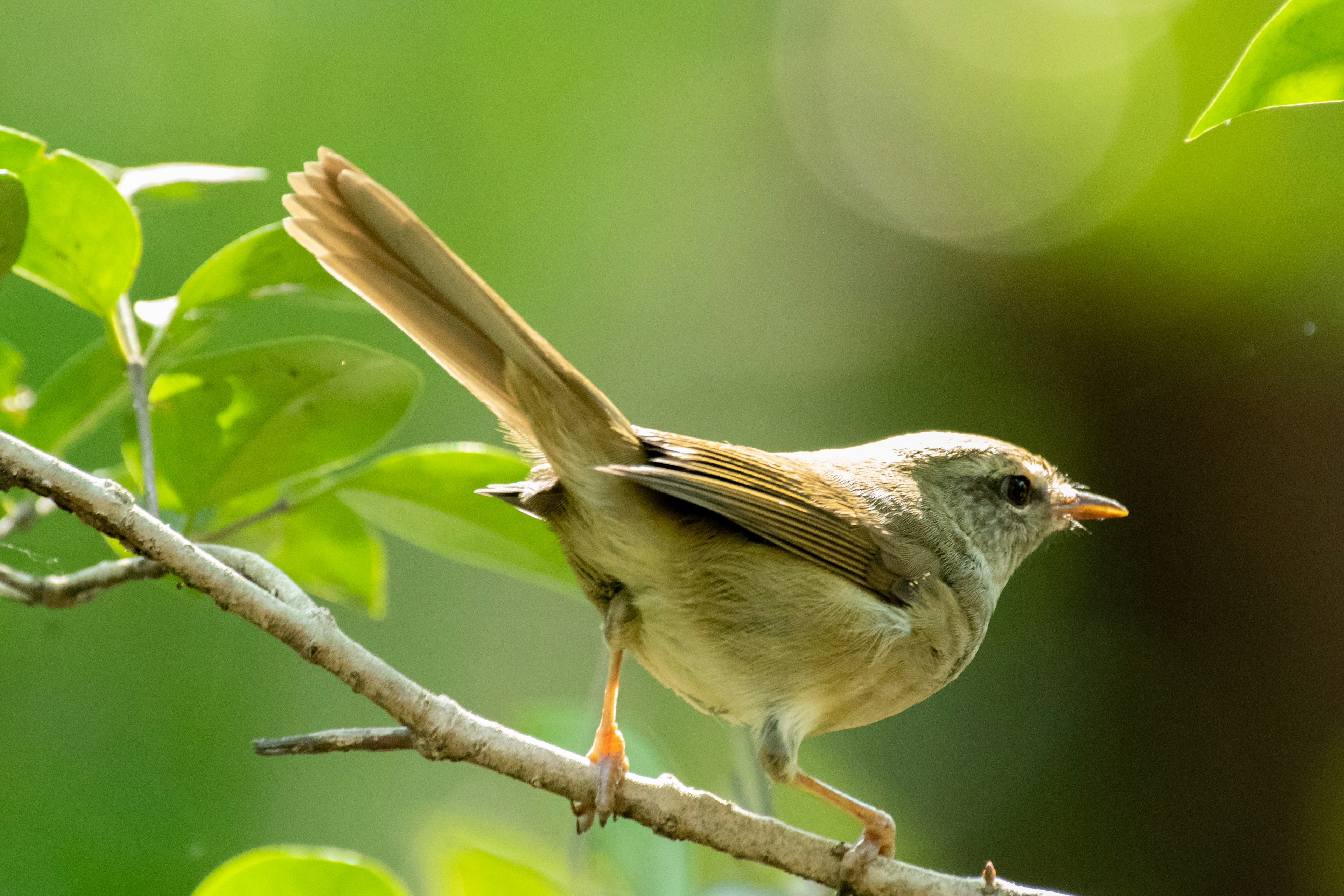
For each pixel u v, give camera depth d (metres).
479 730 5.15
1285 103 4.74
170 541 4.64
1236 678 12.95
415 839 10.56
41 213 5.28
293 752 4.81
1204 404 13.95
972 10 17.14
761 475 6.44
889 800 13.03
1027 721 13.27
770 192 15.89
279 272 5.76
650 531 6.10
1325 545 12.98
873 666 6.59
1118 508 8.36
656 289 15.14
